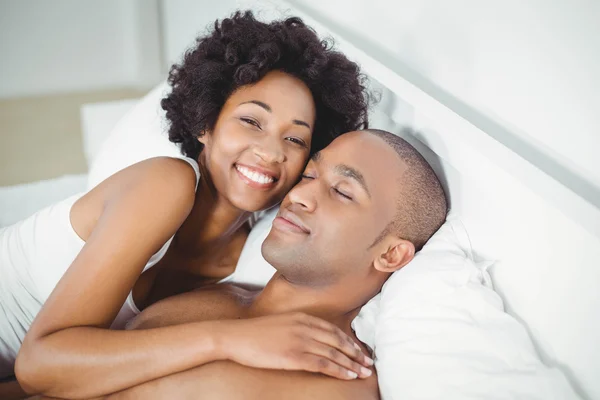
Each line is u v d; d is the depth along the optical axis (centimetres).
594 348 87
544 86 99
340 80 123
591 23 89
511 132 107
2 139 262
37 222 128
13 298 129
